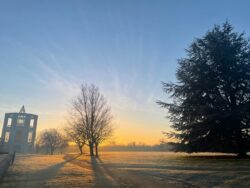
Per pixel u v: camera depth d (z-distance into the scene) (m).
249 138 25.66
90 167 21.31
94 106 49.84
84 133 49.06
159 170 17.86
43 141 95.81
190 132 26.73
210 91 26.98
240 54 27.50
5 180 12.93
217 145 26.23
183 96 28.62
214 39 27.98
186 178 13.91
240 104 25.45
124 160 31.25
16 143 91.69
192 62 29.19
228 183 11.83
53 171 17.39
